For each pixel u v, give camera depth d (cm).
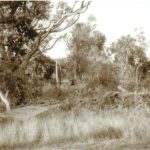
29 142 1329
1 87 2989
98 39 6481
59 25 3984
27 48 3616
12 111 2752
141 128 1166
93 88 3278
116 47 8144
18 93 3128
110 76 3581
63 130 1389
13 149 1243
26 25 3519
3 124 1831
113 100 2186
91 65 5772
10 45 3453
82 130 1368
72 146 1170
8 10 3472
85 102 2298
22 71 3228
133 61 7762
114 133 1303
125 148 1019
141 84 3750
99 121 1461
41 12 3709
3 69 3052
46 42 4122
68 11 4081
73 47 6294
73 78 5628
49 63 5381
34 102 3294
